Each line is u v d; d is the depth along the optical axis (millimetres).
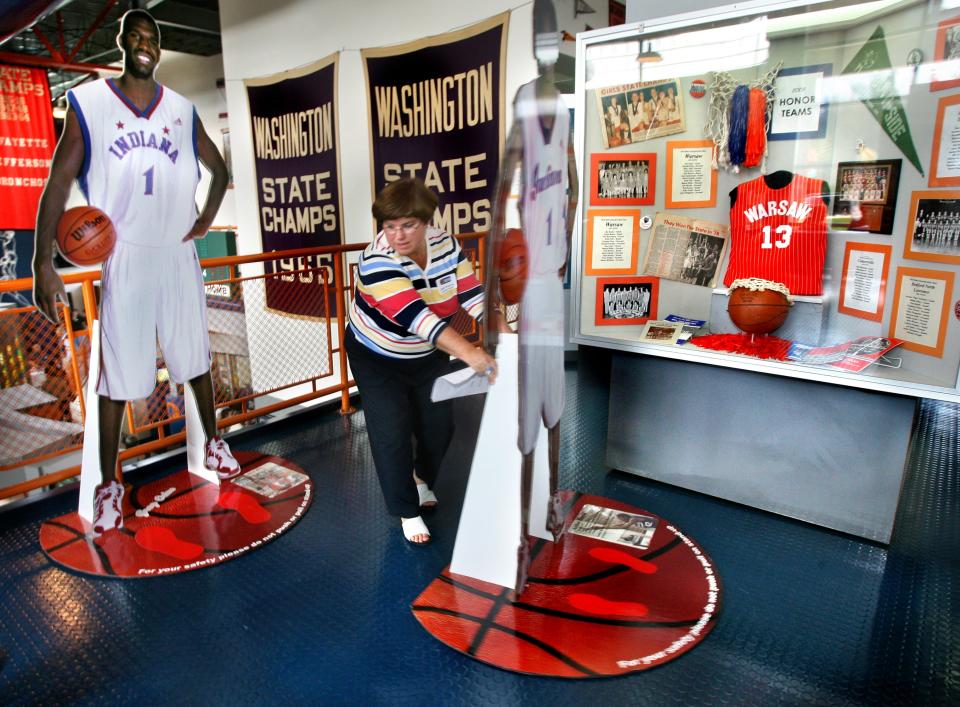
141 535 2475
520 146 1564
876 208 2256
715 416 2611
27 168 7352
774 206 2467
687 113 2570
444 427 2420
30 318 3191
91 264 2336
